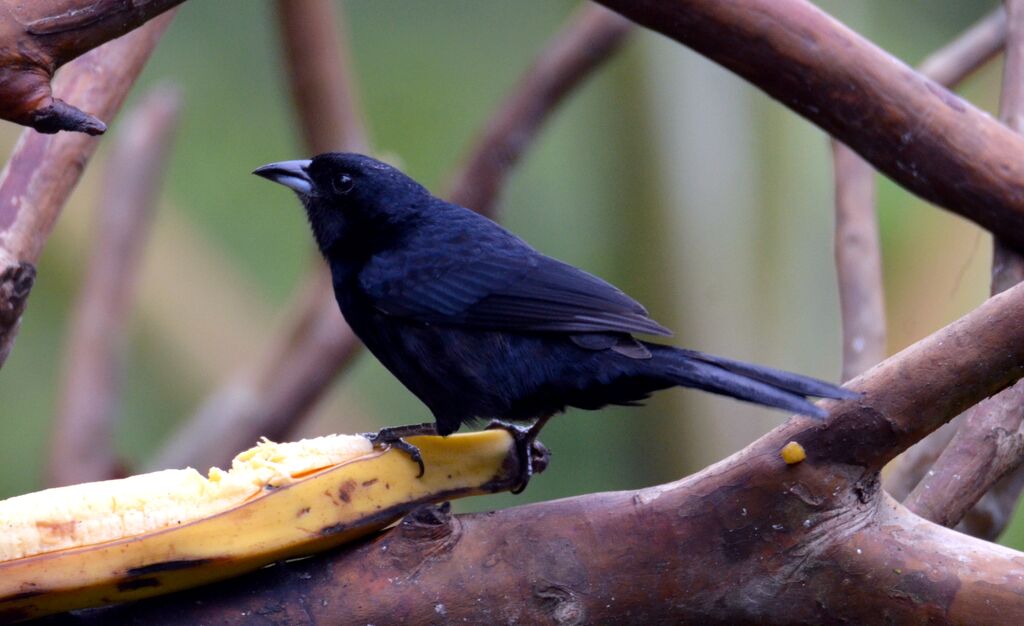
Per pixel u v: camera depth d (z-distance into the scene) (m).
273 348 13.64
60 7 5.69
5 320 7.59
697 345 14.12
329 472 6.45
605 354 8.15
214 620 6.19
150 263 16.75
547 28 18.66
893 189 15.16
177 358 16.81
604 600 6.23
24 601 5.89
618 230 14.36
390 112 18.23
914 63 17.20
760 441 6.26
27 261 7.75
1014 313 5.89
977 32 11.17
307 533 6.24
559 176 17.12
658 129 14.04
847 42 7.75
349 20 18.42
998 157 7.94
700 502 6.20
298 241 17.56
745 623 6.25
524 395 8.59
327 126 12.48
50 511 6.03
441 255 9.12
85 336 13.56
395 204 9.75
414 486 6.63
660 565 6.20
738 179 14.04
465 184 13.11
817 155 14.31
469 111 18.19
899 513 6.28
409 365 9.17
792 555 6.13
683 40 7.79
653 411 14.62
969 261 12.40
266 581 6.28
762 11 7.62
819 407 6.16
